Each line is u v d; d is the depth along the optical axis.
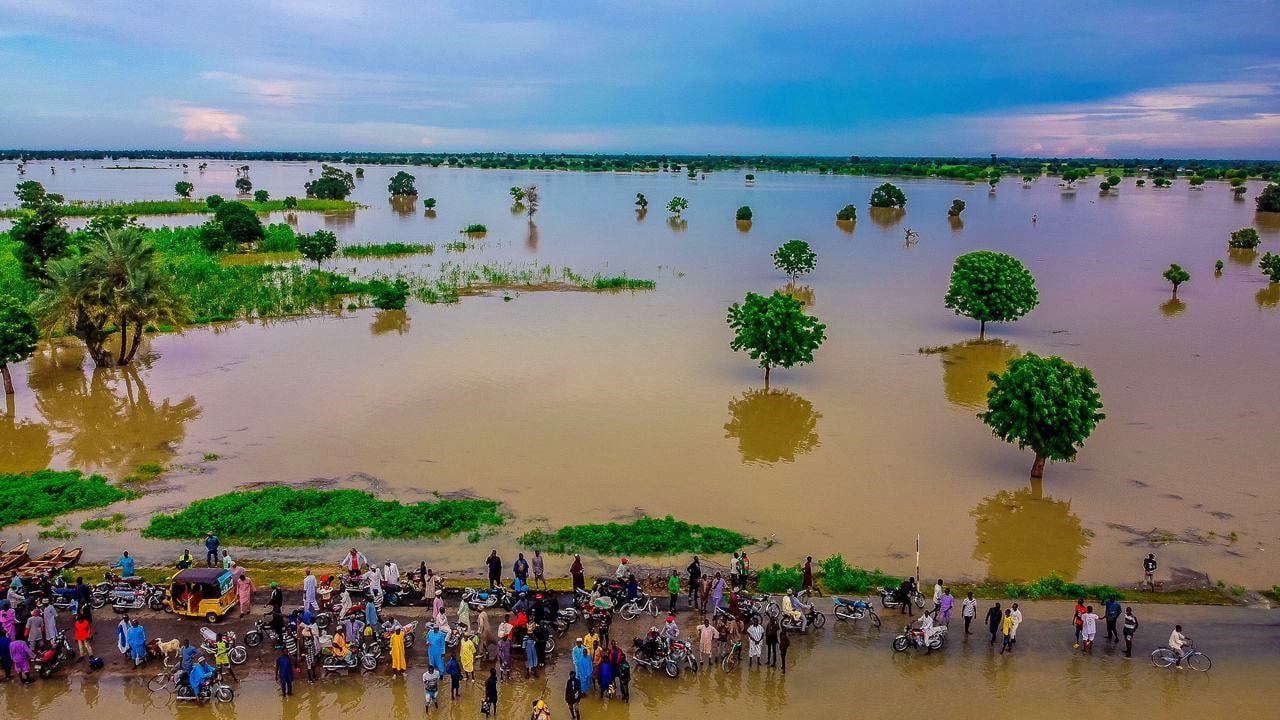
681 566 30.05
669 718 21.84
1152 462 38.84
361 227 137.12
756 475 37.75
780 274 92.25
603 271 93.19
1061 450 35.81
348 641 24.45
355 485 36.62
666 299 78.25
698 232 131.75
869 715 21.97
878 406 47.16
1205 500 35.03
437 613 25.02
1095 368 53.94
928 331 65.56
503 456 39.72
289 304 73.12
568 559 30.50
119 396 48.88
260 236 107.88
